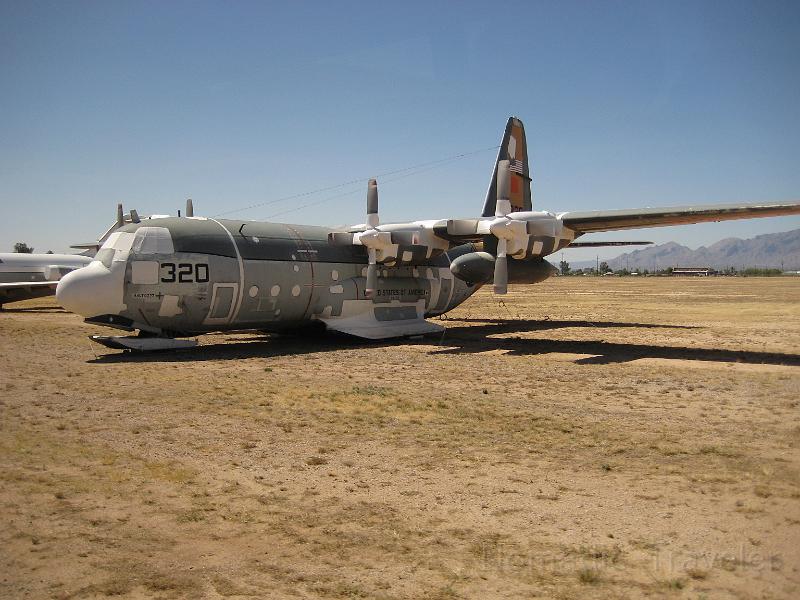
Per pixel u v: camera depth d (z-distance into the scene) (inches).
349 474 242.7
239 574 162.6
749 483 227.8
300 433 300.5
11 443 278.1
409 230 679.1
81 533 185.9
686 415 338.0
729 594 150.4
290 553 174.9
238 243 615.5
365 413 340.5
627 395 392.8
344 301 691.4
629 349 629.0
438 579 159.9
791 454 264.2
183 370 482.0
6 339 705.6
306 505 210.7
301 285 652.1
